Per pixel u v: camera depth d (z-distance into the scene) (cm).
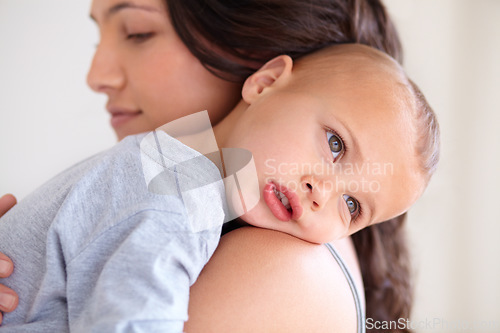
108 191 70
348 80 87
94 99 144
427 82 141
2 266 69
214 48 106
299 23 106
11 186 137
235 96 109
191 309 66
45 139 141
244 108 94
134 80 110
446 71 142
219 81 108
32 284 70
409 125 85
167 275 60
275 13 105
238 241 77
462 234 141
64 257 67
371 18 121
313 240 83
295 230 81
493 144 140
